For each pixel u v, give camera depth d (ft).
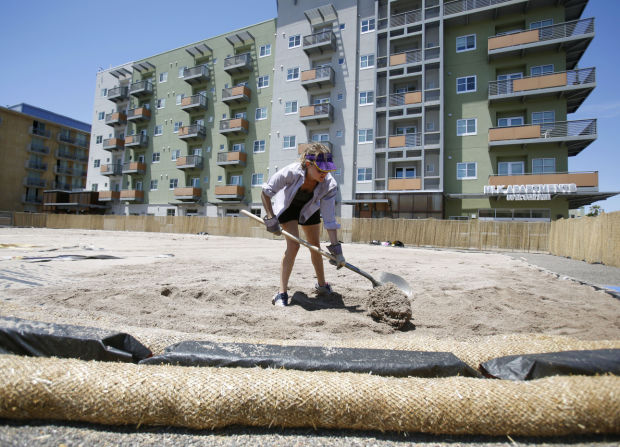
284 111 96.63
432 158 77.36
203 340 5.76
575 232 36.24
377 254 36.01
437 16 79.61
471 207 74.38
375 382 4.30
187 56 117.08
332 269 18.53
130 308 9.02
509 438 3.97
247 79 105.70
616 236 26.40
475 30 77.92
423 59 78.23
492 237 56.24
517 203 71.31
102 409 3.95
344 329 7.81
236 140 106.11
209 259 22.44
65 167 173.37
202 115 112.27
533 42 69.92
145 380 4.16
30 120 160.56
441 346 5.76
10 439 3.72
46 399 3.95
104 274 14.56
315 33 92.84
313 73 89.45
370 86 86.63
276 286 12.36
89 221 111.65
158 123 120.98
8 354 4.72
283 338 7.11
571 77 67.00
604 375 4.42
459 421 3.94
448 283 14.66
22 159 158.20
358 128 86.84
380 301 8.55
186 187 108.06
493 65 75.56
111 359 4.94
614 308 10.60
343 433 4.12
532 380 4.45
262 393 4.09
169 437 3.94
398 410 4.01
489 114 74.79
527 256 41.37
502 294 12.44
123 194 121.08
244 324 8.03
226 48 109.91
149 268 16.81
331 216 10.61
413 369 4.76
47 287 11.24
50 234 67.05
